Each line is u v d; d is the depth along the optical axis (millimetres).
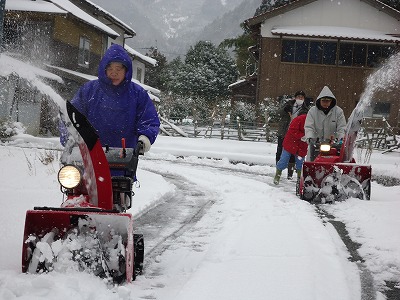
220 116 27141
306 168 8289
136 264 4074
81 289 3191
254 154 18781
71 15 25406
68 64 27438
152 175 11188
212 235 5789
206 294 3559
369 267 4625
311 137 9125
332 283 3967
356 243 5504
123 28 35938
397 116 30375
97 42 30688
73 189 3781
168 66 62406
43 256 3410
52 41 25891
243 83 34375
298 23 31703
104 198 3725
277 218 6590
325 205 7934
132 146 4531
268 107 28562
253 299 3480
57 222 3514
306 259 4523
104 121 4402
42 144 18906
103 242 3553
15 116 21516
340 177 8211
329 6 31719
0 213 5953
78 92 4469
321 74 31250
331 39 30938
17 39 25141
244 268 4223
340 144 8945
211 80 47406
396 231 5945
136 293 3574
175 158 17219
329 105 9211
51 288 3154
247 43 46656
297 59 31312
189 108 33500
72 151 3877
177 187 10102
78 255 3463
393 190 10367
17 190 7758
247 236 5449
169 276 4137
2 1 7121
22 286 3141
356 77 31094
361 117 8344
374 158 18797
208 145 21125
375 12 31641
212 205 7945
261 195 8914
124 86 4398
